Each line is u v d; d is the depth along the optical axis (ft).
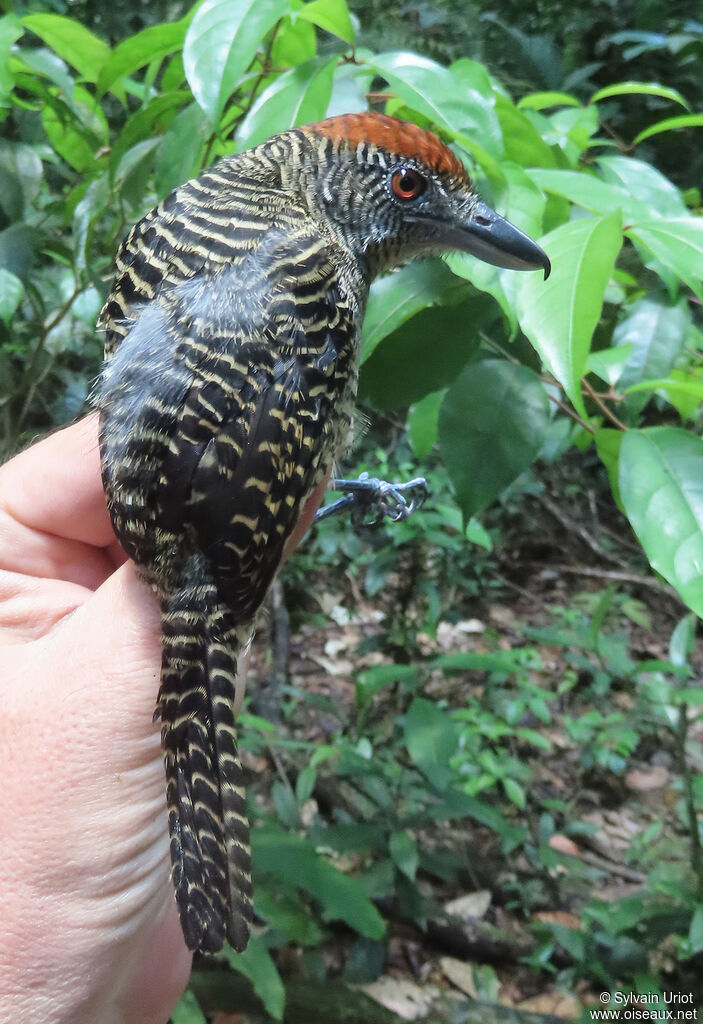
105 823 0.46
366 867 1.19
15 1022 0.46
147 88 0.79
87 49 0.77
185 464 0.45
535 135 0.64
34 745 0.46
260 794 1.31
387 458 1.75
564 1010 1.09
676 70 1.73
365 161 0.62
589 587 1.99
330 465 0.58
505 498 1.83
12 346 1.17
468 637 1.81
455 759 1.33
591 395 0.63
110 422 0.48
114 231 0.87
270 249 0.52
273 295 0.50
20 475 0.62
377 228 0.64
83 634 0.48
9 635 0.54
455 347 0.65
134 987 0.57
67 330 1.09
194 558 0.47
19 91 0.99
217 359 0.47
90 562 0.66
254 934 1.00
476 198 0.64
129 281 0.53
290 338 0.50
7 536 0.62
